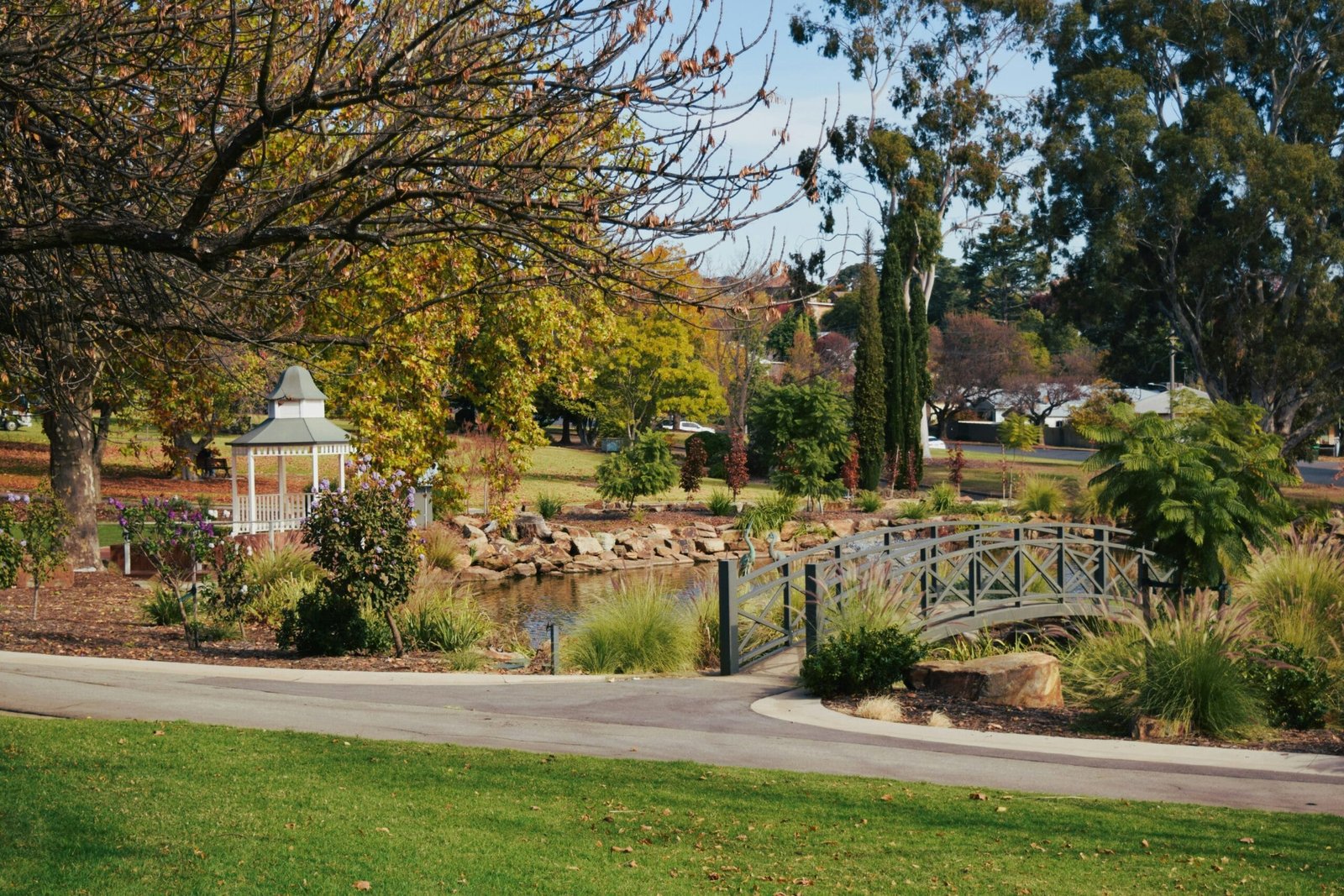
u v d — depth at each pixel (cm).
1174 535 1177
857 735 988
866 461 4531
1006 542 1641
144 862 547
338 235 602
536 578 2723
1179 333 4819
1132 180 4572
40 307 756
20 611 1633
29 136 657
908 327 4722
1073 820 698
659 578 2744
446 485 2502
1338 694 1134
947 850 630
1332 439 6475
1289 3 4525
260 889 515
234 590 1520
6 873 524
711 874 577
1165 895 555
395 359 1240
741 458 3859
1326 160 4306
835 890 552
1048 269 5103
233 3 560
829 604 1399
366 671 1284
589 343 2316
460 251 1018
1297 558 1462
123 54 651
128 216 625
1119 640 1252
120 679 1153
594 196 589
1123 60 4819
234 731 884
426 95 588
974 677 1177
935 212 5231
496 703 1105
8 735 823
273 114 566
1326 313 4344
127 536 1447
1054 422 8088
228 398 2945
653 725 1018
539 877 555
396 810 668
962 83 5050
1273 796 780
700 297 602
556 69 586
